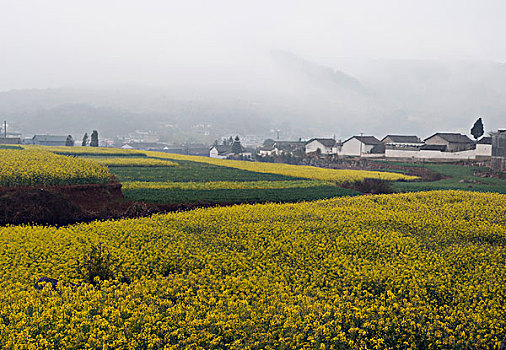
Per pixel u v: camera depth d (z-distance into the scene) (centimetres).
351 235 2042
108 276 1498
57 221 2680
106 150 7806
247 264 1658
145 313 1092
